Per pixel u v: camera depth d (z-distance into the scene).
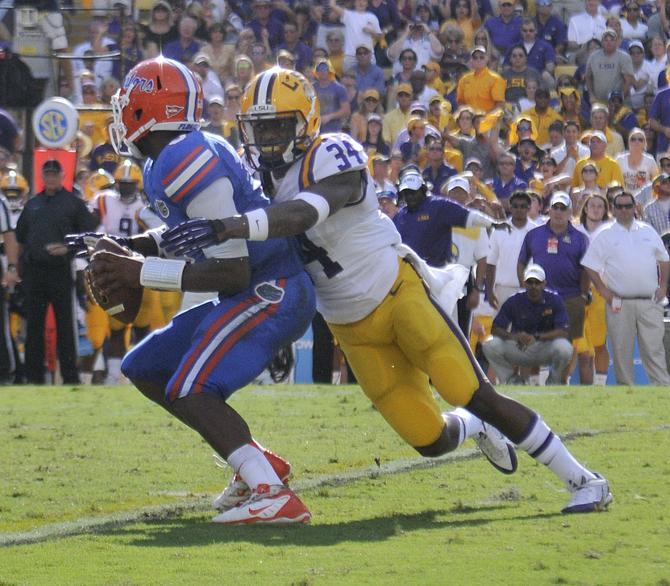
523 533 11.32
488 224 17.17
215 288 12.05
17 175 31.05
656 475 14.12
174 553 10.70
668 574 9.60
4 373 28.25
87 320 29.17
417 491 13.70
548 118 39.28
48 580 9.73
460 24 44.19
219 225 11.46
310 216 11.80
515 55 41.34
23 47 33.62
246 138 12.52
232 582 9.58
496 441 13.95
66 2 40.22
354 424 18.41
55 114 29.77
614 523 11.68
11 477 14.52
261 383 27.42
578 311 29.47
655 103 38.81
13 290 29.03
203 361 12.17
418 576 9.67
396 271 12.62
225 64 40.34
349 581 9.53
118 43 38.91
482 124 35.91
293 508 11.98
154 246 13.35
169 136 12.52
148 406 20.59
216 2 41.81
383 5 44.22
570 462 12.47
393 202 30.16
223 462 14.80
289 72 12.33
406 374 13.09
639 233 28.98
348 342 13.03
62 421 18.88
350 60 42.81
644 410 19.42
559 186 34.53
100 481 14.31
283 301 12.41
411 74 41.00
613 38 41.34
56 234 27.28
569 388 22.75
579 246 29.36
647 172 35.94
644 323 29.05
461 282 13.27
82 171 32.47
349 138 12.34
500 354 28.11
